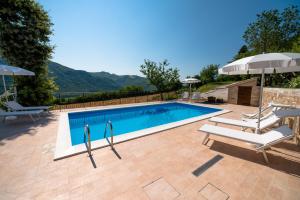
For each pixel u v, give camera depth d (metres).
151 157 3.39
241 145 4.07
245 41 21.66
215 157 3.40
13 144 4.04
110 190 2.32
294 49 12.00
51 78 10.01
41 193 2.24
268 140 3.25
